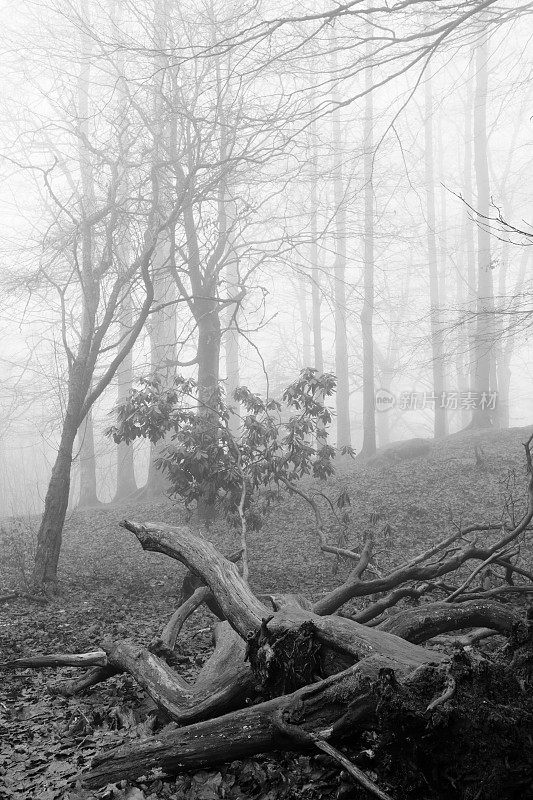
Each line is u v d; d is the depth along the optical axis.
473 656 3.44
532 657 3.35
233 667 4.45
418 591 6.82
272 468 12.01
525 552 10.87
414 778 3.09
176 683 4.60
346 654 3.98
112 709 5.34
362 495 18.02
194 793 3.81
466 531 7.84
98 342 12.91
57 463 12.05
